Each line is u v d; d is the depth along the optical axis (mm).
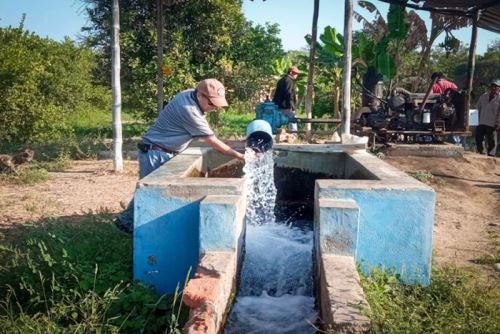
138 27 15672
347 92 9461
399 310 3576
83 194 8188
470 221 7305
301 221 6234
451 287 4273
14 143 13586
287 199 6500
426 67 19734
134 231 4348
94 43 17906
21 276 4352
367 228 4289
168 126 5141
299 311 4254
